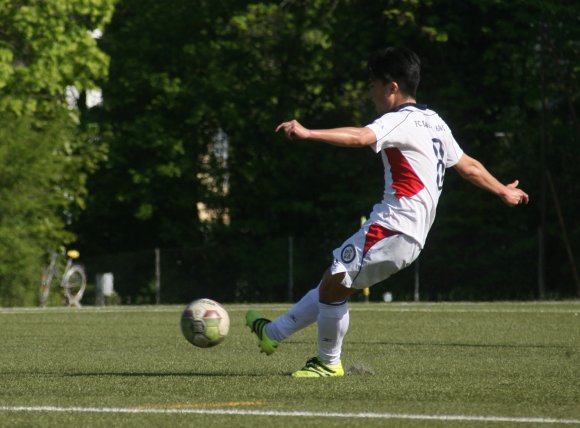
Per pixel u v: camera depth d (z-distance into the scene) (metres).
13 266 94.12
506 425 19.95
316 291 28.95
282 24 121.62
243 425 19.92
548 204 106.38
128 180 124.06
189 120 120.75
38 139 97.88
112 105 123.38
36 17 97.25
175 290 112.00
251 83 124.56
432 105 115.00
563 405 22.59
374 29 117.94
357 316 62.16
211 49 124.56
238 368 31.80
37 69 97.94
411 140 26.78
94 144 121.19
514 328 51.12
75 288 98.88
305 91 125.12
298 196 125.50
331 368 28.66
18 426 19.92
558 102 111.38
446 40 111.19
